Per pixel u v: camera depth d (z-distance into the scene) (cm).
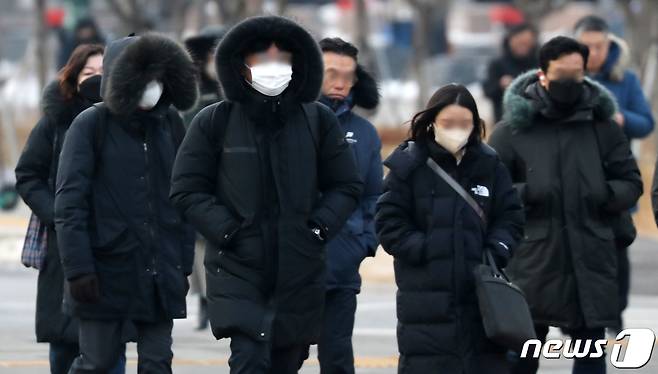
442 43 10575
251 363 2064
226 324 2055
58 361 2448
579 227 2411
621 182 2431
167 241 2177
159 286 2156
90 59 2372
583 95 2431
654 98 6862
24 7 16000
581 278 2405
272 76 2039
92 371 2144
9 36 12731
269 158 2069
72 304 2158
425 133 2152
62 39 5981
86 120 2155
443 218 2130
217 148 2088
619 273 3056
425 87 7669
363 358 3158
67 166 2134
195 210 2069
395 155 2156
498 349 2145
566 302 2411
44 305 2392
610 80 3194
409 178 2152
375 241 2506
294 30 2058
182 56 2178
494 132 2477
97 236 2144
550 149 2430
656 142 6625
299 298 2077
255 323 2048
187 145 2089
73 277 2114
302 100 2084
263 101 2061
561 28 13362
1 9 15425
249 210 2059
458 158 2153
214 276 2078
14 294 4297
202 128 2088
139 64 2141
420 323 2136
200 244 3422
